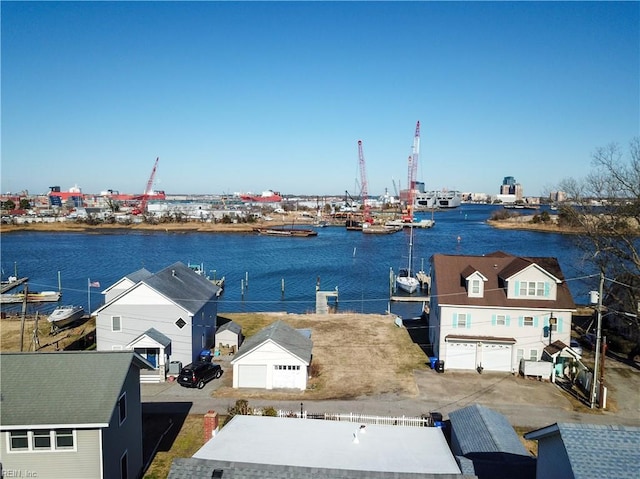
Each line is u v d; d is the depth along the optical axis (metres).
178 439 25.72
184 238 152.88
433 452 17.64
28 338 45.50
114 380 19.45
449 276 39.84
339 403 30.47
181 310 36.53
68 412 18.19
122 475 20.48
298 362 32.97
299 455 16.75
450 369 37.03
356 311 64.38
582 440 13.45
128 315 36.34
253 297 72.50
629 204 40.19
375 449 17.62
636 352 39.72
